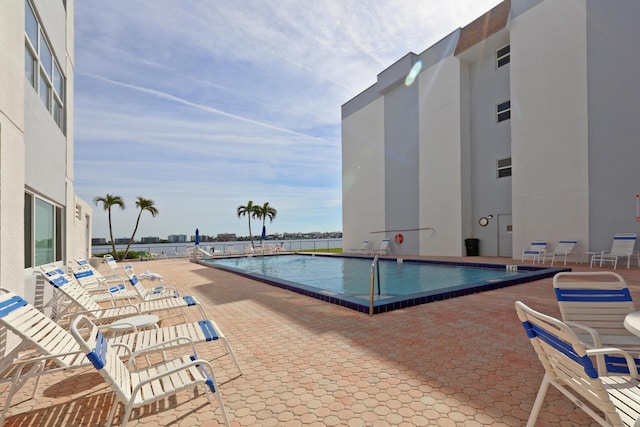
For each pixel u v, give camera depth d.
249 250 21.05
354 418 2.17
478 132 15.09
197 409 2.33
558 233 11.29
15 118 3.71
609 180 10.20
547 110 11.70
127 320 3.48
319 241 25.41
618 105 10.09
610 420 1.37
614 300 2.84
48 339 2.56
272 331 4.08
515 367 2.88
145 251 24.69
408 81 17.64
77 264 8.41
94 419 2.25
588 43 10.76
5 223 3.39
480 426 2.04
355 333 3.92
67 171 7.79
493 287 6.61
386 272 11.56
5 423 2.21
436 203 16.12
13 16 3.70
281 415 2.22
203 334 2.94
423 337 3.72
